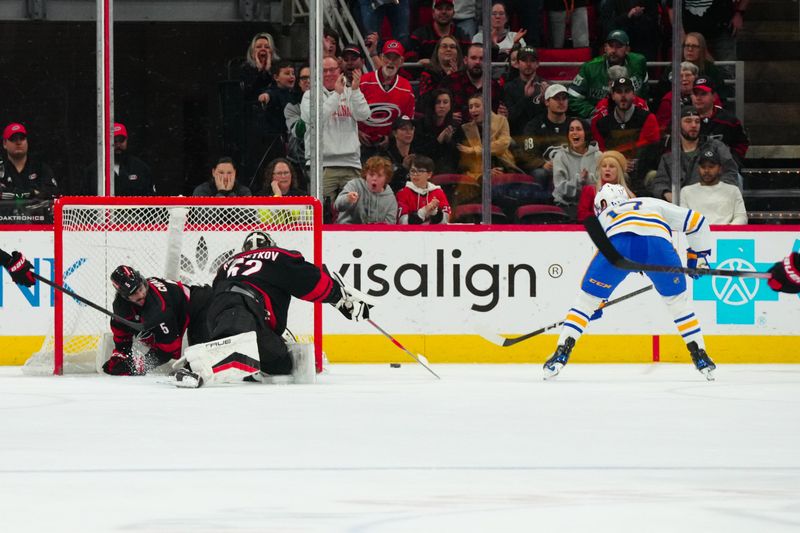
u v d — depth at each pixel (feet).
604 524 22.15
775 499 25.16
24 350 72.90
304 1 90.84
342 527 21.77
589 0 90.68
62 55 89.61
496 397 50.75
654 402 48.52
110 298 67.00
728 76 95.30
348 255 74.18
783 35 101.76
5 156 83.41
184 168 88.89
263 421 41.04
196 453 32.76
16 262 61.00
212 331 56.54
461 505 24.40
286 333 62.85
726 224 76.74
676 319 61.31
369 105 83.76
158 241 67.67
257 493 26.02
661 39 90.48
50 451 33.14
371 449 33.65
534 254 74.43
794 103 101.14
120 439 35.91
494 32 88.43
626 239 60.59
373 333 74.28
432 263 74.28
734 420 41.70
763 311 74.49
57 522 22.27
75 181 87.45
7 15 89.40
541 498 25.35
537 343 74.49
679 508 23.95
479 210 84.48
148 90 89.92
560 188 84.33
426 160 81.46
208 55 90.48
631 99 83.76
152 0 90.27
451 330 74.33
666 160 82.17
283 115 85.35
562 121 84.23
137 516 23.03
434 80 86.58
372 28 90.89
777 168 98.89
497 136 84.07
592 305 61.36
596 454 32.71
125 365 62.64
